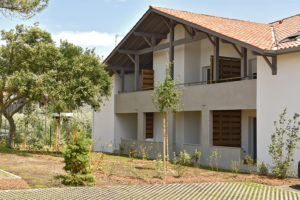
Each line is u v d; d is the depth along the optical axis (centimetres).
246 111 1575
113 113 2180
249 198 790
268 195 823
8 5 1156
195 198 784
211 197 796
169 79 1266
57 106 1650
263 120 1248
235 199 780
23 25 1677
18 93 1725
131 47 2012
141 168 1258
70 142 915
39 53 1611
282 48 1150
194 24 1498
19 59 1622
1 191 791
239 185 943
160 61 2014
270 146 1139
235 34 1375
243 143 1586
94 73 1709
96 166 1223
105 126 2267
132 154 1806
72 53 1738
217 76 1494
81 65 1630
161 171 1184
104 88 1803
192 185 934
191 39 1627
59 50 1709
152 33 1897
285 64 1182
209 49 1842
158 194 819
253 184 966
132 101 1994
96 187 877
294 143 1123
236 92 1375
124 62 2175
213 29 1412
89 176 900
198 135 1841
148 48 1911
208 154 1486
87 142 916
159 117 2014
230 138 1571
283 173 1105
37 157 1464
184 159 1295
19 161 1276
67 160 900
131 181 977
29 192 793
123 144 2034
